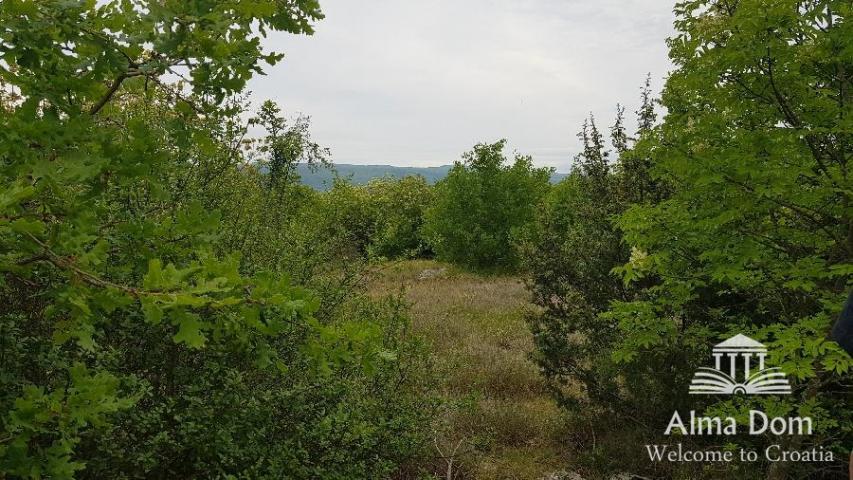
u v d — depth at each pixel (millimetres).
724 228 4152
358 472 3604
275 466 3113
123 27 1439
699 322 5238
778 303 4766
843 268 3500
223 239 3623
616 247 6066
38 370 2451
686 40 4078
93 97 1507
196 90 1527
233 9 1521
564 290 6430
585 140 6641
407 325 4598
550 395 7273
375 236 4754
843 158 3785
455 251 24969
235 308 1397
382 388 4363
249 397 3195
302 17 1802
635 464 5480
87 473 2594
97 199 1665
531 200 25234
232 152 3682
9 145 1217
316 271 4246
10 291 2357
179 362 3271
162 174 2863
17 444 1287
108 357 2637
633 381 5777
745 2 3402
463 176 25234
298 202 4660
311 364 1871
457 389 7438
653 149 4164
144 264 1543
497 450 6012
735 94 3920
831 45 3508
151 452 2754
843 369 3008
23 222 1112
